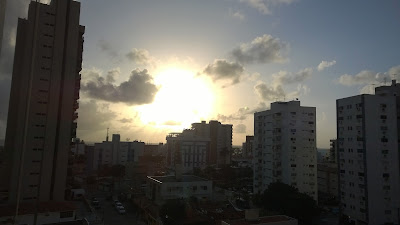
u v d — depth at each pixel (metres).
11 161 55.03
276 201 67.50
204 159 173.25
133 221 67.62
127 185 108.50
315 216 68.62
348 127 71.44
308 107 89.81
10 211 47.25
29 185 55.16
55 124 59.09
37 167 56.28
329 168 99.00
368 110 67.69
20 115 54.25
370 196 64.75
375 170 66.00
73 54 62.34
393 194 65.94
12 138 55.00
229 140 188.12
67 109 60.78
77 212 71.06
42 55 58.50
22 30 56.81
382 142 67.38
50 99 58.72
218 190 110.00
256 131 100.25
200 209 70.44
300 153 86.88
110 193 100.94
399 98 71.50
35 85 57.19
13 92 55.09
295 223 43.09
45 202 54.56
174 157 172.75
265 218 44.78
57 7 61.25
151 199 85.94
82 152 147.75
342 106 73.94
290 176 85.31
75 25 63.12
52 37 60.00
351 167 69.56
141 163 127.31
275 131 89.75
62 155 59.50
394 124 68.81
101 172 133.75
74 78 62.16
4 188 55.38
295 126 87.75
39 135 57.19
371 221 63.88
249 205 83.69
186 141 169.88
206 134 183.12
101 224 62.72
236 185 119.31
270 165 91.44
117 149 155.25
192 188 86.25
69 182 62.81
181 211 63.59
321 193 98.75
